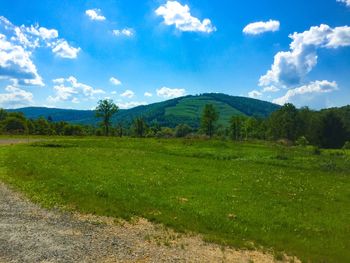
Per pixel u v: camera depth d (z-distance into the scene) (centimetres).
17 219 1923
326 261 1538
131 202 2328
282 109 16925
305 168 4650
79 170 3559
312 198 2812
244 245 1666
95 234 1727
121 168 3838
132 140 8275
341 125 15112
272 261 1504
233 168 4253
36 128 17050
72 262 1373
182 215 2095
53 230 1758
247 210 2302
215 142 7456
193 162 4662
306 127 16038
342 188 3331
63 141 7394
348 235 1948
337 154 6838
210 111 14850
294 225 2056
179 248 1591
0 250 1465
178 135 16788
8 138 9444
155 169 3878
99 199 2369
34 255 1424
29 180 3005
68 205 2231
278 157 5488
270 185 3225
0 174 3303
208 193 2744
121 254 1481
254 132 16038
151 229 1842
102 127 15088
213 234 1805
